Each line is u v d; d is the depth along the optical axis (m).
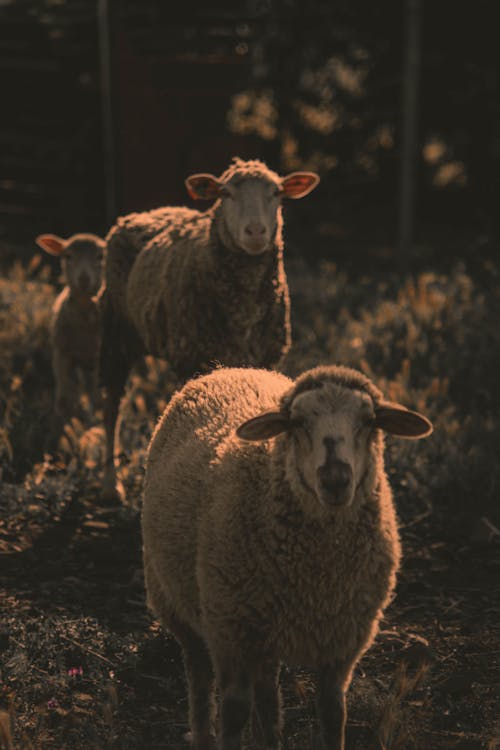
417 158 41.12
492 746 7.82
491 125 40.28
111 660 9.73
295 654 7.32
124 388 15.63
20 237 35.22
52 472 15.53
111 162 31.28
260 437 7.14
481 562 12.52
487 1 39.31
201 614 7.62
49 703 8.74
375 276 29.88
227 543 7.22
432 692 9.09
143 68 31.84
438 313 22.22
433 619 10.87
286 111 42.88
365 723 8.49
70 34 35.19
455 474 14.89
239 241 12.54
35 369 20.61
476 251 33.81
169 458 8.50
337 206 41.53
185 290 13.25
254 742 8.12
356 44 41.78
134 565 12.32
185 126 32.94
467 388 18.77
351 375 7.22
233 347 13.24
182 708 8.94
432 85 40.66
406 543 13.10
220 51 38.56
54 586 11.51
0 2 36.06
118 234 15.48
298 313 25.03
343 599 7.20
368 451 7.15
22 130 36.47
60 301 18.72
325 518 7.00
